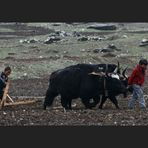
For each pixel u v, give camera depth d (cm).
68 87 5138
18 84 7288
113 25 14762
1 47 11531
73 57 9925
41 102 5469
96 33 14112
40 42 12456
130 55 10350
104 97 5153
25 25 16050
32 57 10088
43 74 8575
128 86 5203
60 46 11456
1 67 8825
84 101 5144
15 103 5031
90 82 5106
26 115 4522
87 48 11175
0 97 5050
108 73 5141
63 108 5088
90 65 5188
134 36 12488
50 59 9581
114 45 11219
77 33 13662
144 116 4466
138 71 5050
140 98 5066
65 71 5194
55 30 15238
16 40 13088
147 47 11106
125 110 4812
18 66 8888
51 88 5206
